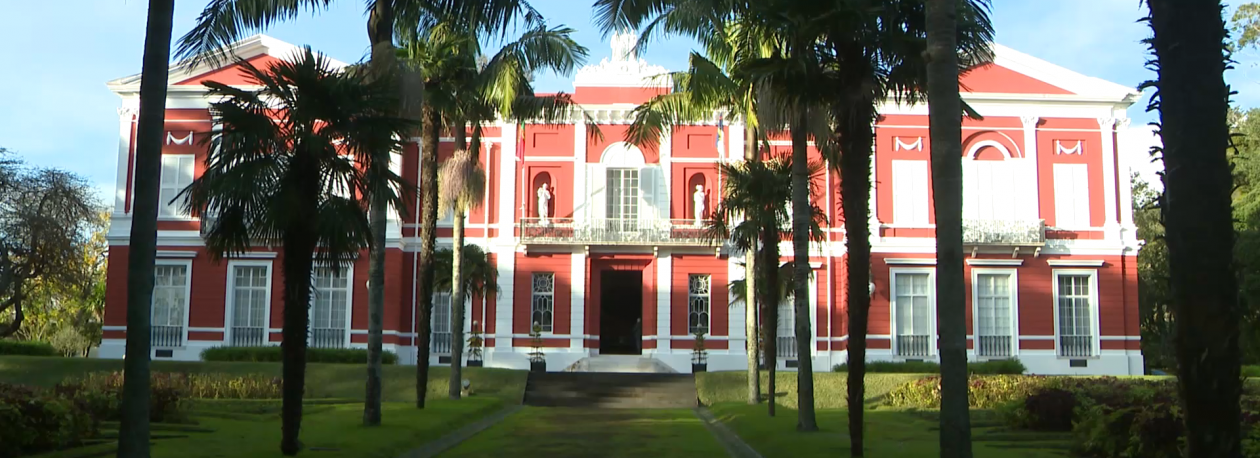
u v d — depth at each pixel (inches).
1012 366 1201.4
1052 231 1270.9
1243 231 990.4
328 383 1010.7
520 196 1275.8
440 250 1213.7
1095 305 1266.0
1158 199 291.7
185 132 1254.3
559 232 1255.5
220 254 470.6
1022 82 1286.9
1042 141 1280.8
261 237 470.6
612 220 1258.6
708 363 1253.1
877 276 1266.0
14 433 466.6
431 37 776.9
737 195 753.0
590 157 1280.8
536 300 1270.9
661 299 1262.3
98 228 1494.8
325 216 462.3
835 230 1270.9
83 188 1221.7
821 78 512.4
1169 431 474.6
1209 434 267.9
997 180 1272.1
